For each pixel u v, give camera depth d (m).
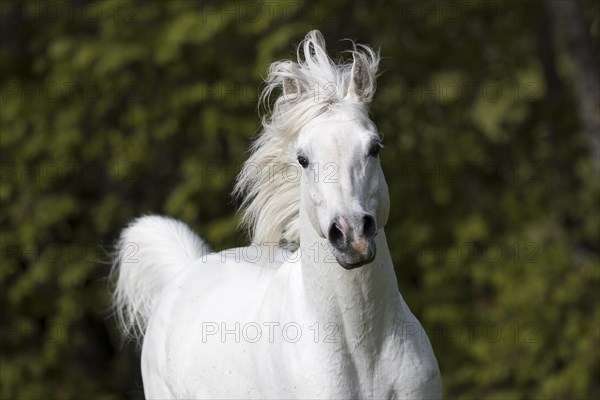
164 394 6.13
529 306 13.31
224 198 13.27
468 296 13.83
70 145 13.36
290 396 4.82
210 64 13.55
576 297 13.36
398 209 13.66
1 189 13.35
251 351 5.11
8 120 13.50
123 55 12.90
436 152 13.73
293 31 12.34
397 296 4.82
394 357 4.77
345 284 4.65
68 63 13.45
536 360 13.41
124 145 13.20
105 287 13.78
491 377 13.20
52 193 13.73
